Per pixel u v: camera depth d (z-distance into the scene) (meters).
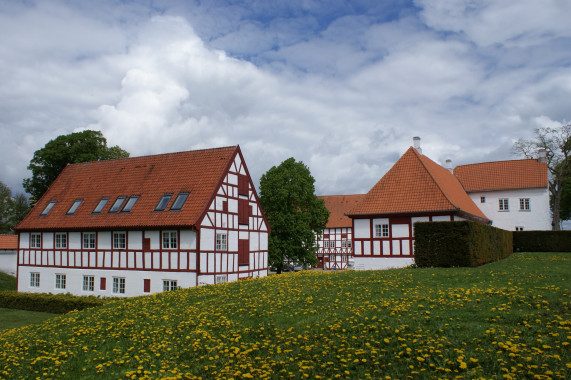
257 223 38.22
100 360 11.76
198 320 14.63
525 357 9.02
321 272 27.92
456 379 8.46
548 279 16.67
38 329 16.81
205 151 36.25
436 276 19.16
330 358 10.15
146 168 37.56
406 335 10.80
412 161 35.03
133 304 19.38
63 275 36.03
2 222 76.56
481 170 51.56
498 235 29.72
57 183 41.34
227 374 9.87
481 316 11.92
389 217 32.41
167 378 9.68
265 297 17.27
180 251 30.88
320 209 49.22
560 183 54.03
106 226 33.50
